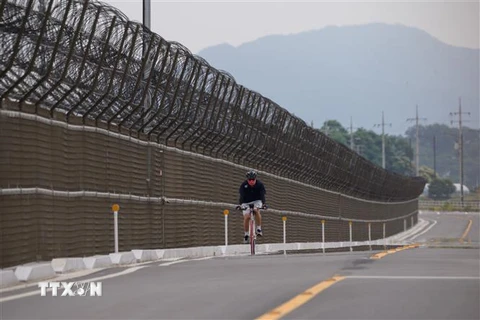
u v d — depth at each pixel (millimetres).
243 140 82625
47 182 43406
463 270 36031
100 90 48062
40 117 42594
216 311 24703
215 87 69562
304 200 116375
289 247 104000
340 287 29547
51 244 43750
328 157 127625
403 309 24688
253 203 66125
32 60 38656
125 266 45188
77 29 42219
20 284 34125
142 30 51938
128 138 56250
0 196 37875
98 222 50812
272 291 29031
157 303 26422
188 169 69438
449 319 23125
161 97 58750
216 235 77375
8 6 36594
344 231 148000
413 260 42875
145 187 59750
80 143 48156
